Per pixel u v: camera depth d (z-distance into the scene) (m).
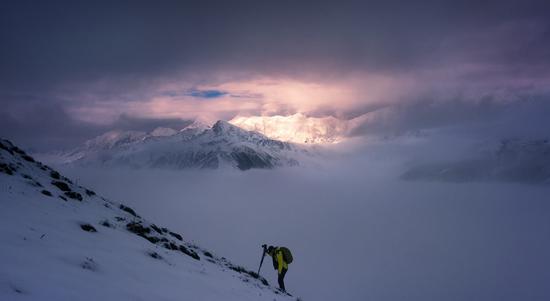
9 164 23.56
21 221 14.56
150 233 22.52
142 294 10.85
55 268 10.34
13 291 7.83
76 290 9.21
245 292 17.77
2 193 18.16
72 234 15.55
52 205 19.67
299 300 24.25
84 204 24.12
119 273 12.32
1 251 10.22
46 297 8.15
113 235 18.39
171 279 14.27
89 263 11.90
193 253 23.39
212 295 14.16
